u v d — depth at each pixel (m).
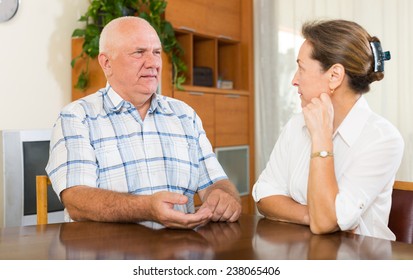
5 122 3.20
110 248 1.06
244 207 4.29
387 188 1.39
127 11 3.34
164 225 1.32
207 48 4.14
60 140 1.65
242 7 4.38
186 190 1.87
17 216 2.39
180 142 1.88
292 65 4.25
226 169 4.09
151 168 1.80
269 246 1.09
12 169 2.37
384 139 1.34
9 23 3.20
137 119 1.82
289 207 1.41
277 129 4.34
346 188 1.30
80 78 3.37
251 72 4.38
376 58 1.34
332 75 1.33
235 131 4.19
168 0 3.59
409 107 3.58
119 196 1.40
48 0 3.43
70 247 1.07
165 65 3.46
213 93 3.94
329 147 1.29
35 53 3.35
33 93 3.35
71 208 1.52
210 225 1.35
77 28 3.60
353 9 3.86
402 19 3.59
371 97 3.71
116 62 1.81
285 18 4.27
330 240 1.15
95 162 1.69
